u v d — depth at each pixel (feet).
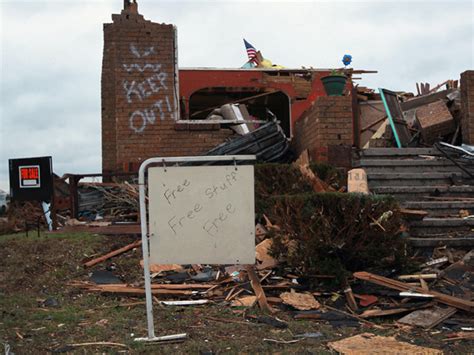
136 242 25.27
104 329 15.90
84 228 27.73
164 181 15.49
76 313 17.71
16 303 19.03
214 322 16.76
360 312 18.02
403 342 14.93
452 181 29.01
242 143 32.40
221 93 47.91
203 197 15.48
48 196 28.63
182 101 44.39
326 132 30.27
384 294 19.03
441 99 38.60
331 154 30.07
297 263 20.56
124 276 22.07
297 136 37.17
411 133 37.91
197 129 34.55
